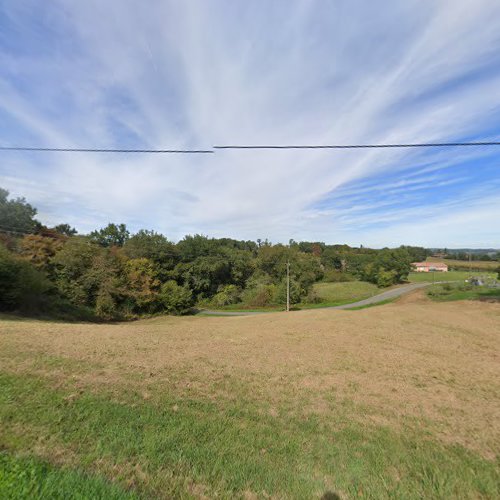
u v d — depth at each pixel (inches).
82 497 101.7
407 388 263.9
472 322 592.1
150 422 173.3
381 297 1983.3
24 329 410.3
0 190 1471.5
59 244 1322.6
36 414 169.5
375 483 133.6
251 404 215.2
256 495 121.5
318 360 342.3
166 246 1930.4
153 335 461.7
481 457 160.4
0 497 97.2
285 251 2265.0
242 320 783.7
